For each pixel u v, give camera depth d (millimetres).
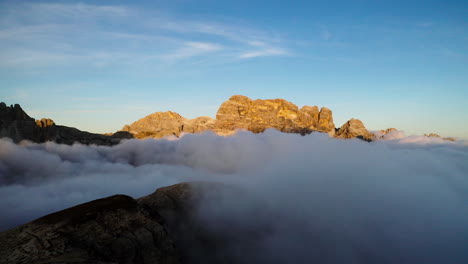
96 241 70438
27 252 58438
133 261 72000
